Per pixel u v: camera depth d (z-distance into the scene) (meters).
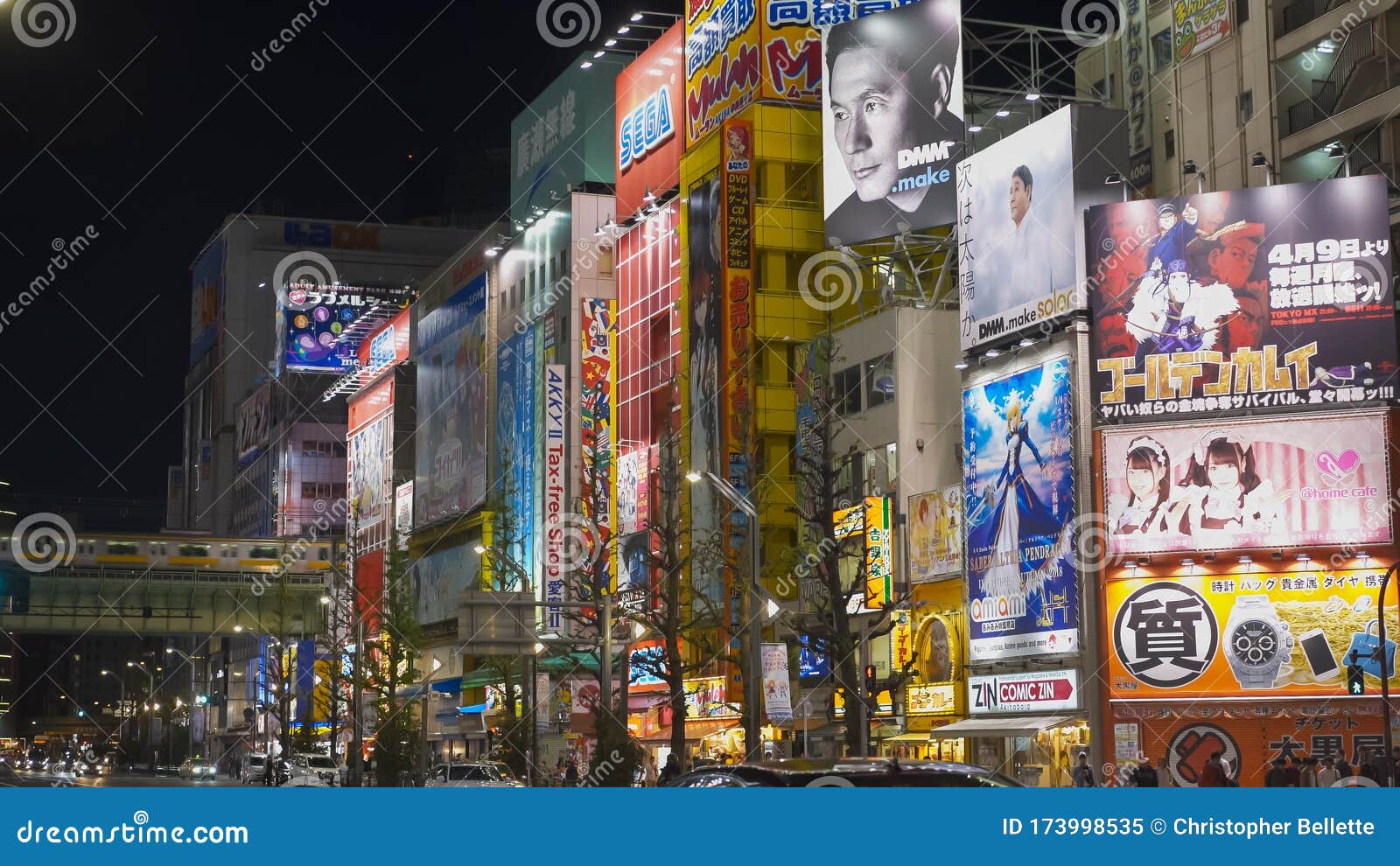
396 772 72.38
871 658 59.09
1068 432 49.97
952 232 64.44
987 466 53.47
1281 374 47.34
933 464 60.06
